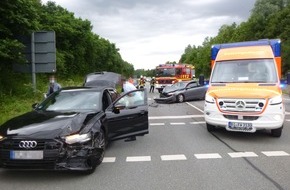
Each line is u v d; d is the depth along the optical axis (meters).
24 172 6.61
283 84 10.57
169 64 34.75
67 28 41.44
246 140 9.40
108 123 8.02
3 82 18.16
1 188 5.74
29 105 15.69
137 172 6.51
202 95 24.75
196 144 8.95
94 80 18.77
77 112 7.27
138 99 9.02
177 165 6.95
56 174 6.46
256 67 10.59
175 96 22.55
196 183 5.81
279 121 9.12
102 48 70.94
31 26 16.48
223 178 6.05
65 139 6.04
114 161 7.33
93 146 6.37
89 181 6.02
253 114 9.10
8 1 15.78
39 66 15.74
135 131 8.74
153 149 8.45
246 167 6.72
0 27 15.62
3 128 6.44
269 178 6.02
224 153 7.91
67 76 41.44
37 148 5.96
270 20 70.25
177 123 12.86
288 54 52.84
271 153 7.86
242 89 9.60
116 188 5.63
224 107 9.43
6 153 6.01
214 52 12.04
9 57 15.62
